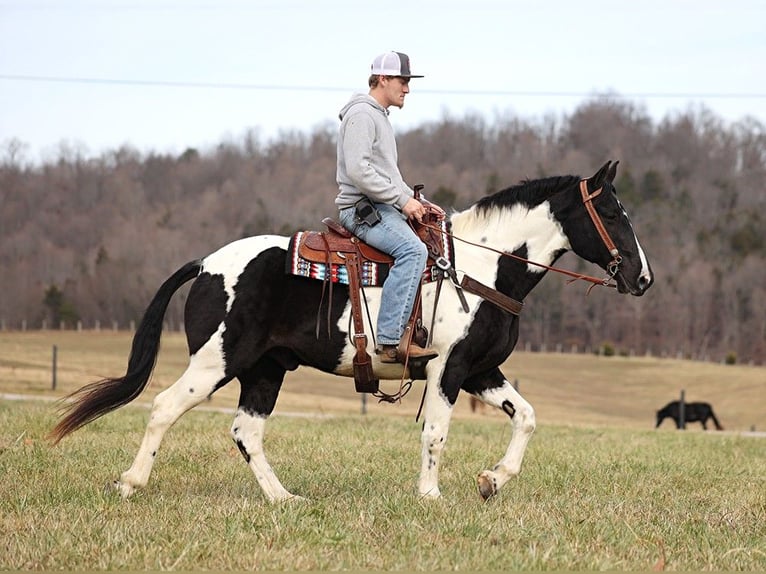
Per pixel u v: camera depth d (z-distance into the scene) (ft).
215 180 465.06
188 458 38.75
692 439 63.67
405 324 29.63
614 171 31.24
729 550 24.94
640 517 29.32
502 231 31.17
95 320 342.23
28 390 117.91
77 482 32.35
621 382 221.05
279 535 25.07
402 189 30.45
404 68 30.40
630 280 31.07
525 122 536.01
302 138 526.57
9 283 349.82
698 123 517.96
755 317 343.67
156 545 23.97
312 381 176.86
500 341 30.55
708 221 405.59
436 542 24.93
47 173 462.19
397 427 61.52
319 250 30.07
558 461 42.75
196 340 30.07
